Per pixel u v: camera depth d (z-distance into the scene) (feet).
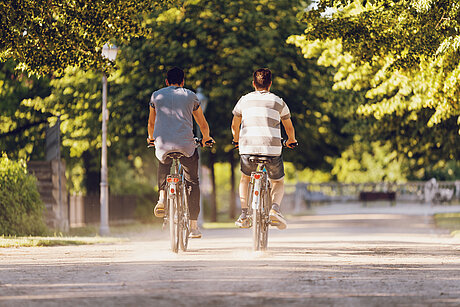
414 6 88.79
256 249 61.67
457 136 174.09
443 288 42.34
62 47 86.99
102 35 87.71
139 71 199.72
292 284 43.27
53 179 138.21
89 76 197.88
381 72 132.87
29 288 42.11
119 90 202.28
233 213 251.19
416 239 107.24
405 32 93.91
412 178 388.16
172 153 63.67
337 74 142.51
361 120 194.59
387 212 281.13
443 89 103.45
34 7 83.97
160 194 65.41
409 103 139.13
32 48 86.99
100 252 73.20
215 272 49.06
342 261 57.47
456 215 227.81
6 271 51.65
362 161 416.67
